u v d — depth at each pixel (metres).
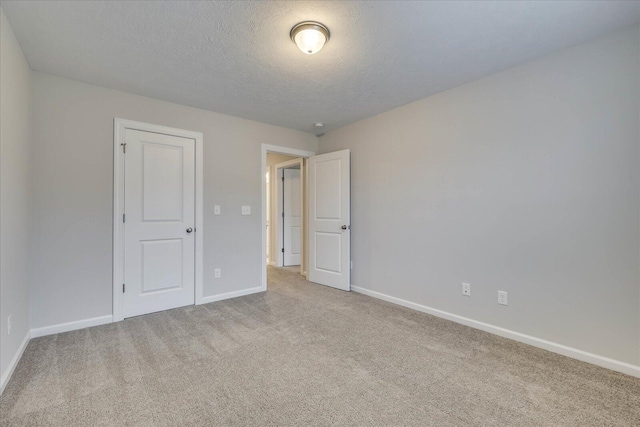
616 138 1.99
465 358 2.15
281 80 2.69
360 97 3.09
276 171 5.86
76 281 2.65
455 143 2.86
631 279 1.94
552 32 2.00
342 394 1.73
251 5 1.73
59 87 2.59
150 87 2.82
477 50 2.21
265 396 1.71
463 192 2.80
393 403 1.65
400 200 3.37
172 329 2.66
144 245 3.03
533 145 2.36
